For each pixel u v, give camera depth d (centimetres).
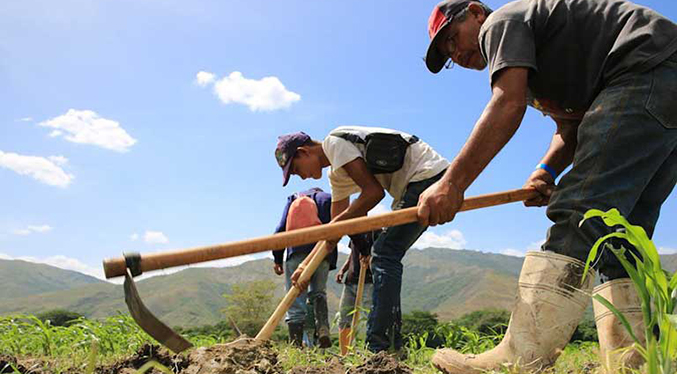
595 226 226
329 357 352
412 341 459
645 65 230
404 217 252
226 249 228
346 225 248
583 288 226
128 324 479
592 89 251
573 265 225
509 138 241
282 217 572
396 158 383
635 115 228
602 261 258
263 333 390
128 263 209
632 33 235
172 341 208
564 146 317
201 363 277
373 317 372
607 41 243
